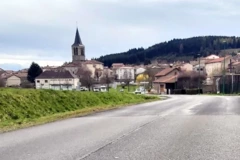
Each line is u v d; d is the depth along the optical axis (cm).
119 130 1092
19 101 1798
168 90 7619
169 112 1800
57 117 1603
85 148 782
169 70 9325
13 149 782
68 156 697
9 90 1925
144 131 1058
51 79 10469
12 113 1617
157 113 1755
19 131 1109
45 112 1892
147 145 808
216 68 9475
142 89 8138
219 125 1160
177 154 695
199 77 7262
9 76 10894
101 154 711
